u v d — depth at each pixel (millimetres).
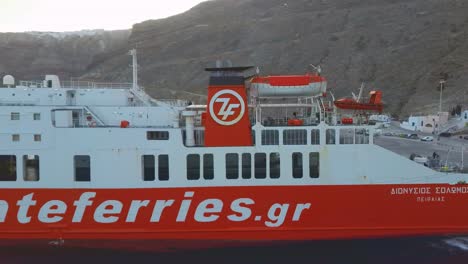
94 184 17656
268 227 17875
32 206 17672
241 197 17781
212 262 17625
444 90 123188
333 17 185375
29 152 17578
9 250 17812
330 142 18094
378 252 17922
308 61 160000
